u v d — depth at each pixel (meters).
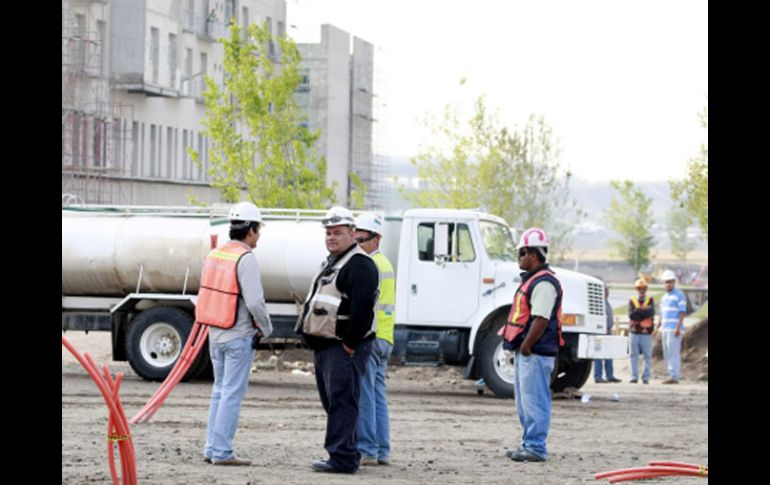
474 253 27.66
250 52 55.09
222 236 28.81
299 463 15.80
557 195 76.50
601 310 28.03
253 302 14.92
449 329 27.92
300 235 28.25
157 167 73.88
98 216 29.67
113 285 29.23
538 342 16.31
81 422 20.20
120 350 29.41
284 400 25.59
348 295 14.57
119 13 70.00
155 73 71.94
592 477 15.38
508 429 21.33
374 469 15.48
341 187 114.19
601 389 33.03
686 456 18.61
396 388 29.91
